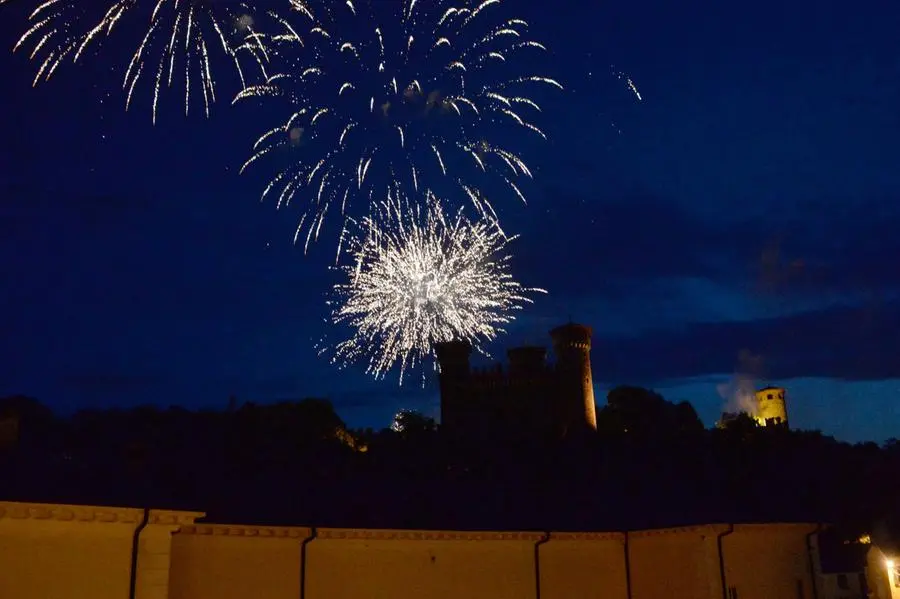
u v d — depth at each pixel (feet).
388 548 76.95
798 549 96.02
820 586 95.14
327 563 72.90
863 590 97.35
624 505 198.80
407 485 189.78
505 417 288.92
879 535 182.70
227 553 67.51
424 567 78.69
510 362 298.15
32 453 136.98
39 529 54.80
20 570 53.42
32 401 182.91
